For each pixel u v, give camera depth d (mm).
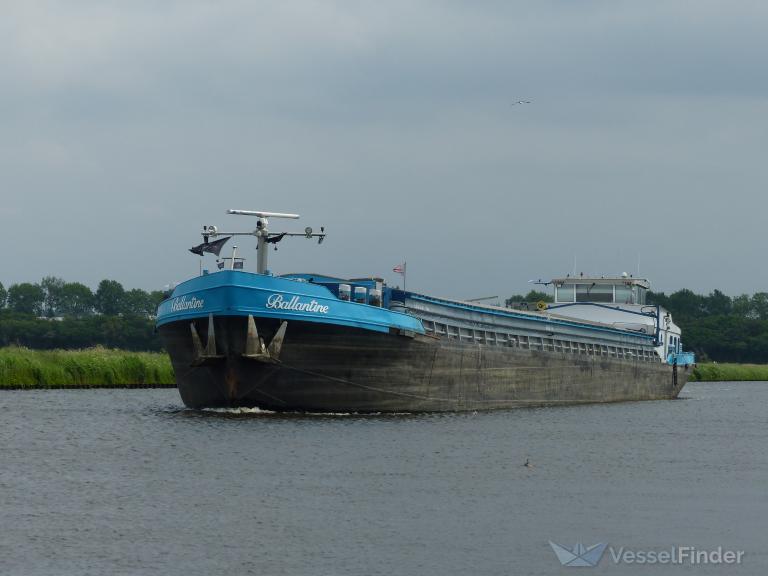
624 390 123062
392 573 37375
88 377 116500
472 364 89500
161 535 41312
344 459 57375
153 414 77562
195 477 51781
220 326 72875
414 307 84500
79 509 45062
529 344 102688
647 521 45562
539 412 94000
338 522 43781
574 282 136875
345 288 79750
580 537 42594
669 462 61812
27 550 39156
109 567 37406
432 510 46281
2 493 47844
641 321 131250
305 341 73438
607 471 57469
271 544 40406
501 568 38344
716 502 49719
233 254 78125
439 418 80250
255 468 54188
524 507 47438
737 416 97812
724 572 38656
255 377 73688
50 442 62562
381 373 78062
